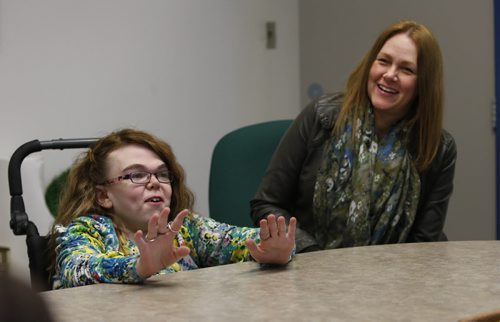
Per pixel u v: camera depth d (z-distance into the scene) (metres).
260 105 4.09
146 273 1.18
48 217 2.77
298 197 2.18
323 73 4.16
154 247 1.18
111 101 3.38
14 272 0.34
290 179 2.15
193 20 3.72
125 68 3.43
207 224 1.60
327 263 1.38
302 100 4.29
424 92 2.07
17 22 3.03
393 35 2.10
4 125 3.00
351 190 2.10
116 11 3.38
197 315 0.97
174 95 3.65
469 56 3.47
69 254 1.33
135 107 3.48
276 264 1.35
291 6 4.22
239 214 2.42
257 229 1.56
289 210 2.19
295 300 1.05
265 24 4.09
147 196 1.46
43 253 1.50
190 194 1.62
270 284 1.18
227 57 3.90
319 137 2.13
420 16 3.66
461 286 1.15
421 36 2.05
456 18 3.51
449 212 3.60
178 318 0.96
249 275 1.27
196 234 1.59
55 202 2.98
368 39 3.91
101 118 3.34
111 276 1.21
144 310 1.01
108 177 1.48
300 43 4.26
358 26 3.96
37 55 3.10
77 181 1.53
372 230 2.11
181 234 1.57
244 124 4.01
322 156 2.13
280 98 4.20
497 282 1.19
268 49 4.12
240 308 1.01
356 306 1.01
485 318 0.95
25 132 3.07
